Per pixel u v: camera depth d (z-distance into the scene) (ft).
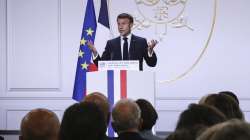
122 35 41.47
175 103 62.69
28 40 66.28
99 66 36.86
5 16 66.80
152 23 63.21
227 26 61.87
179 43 62.80
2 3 66.80
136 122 22.20
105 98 25.34
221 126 9.78
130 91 36.14
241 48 61.67
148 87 36.37
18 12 66.59
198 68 62.44
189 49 62.59
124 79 36.09
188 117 16.62
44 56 65.92
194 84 62.49
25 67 66.28
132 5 63.46
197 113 16.69
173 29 62.95
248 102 61.36
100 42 51.93
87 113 15.88
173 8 62.90
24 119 16.16
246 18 61.57
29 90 66.13
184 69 62.75
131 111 22.07
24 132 15.92
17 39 66.54
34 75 66.08
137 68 36.32
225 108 22.53
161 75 63.05
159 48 63.16
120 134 21.86
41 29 66.03
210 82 62.23
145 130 25.54
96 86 36.76
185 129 15.16
